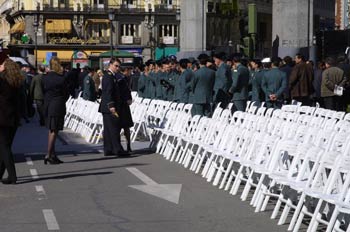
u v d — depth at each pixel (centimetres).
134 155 2309
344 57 2856
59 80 2072
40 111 3619
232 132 1731
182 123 2191
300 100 2742
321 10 7562
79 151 2439
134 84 4112
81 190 1644
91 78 3578
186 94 2852
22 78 1703
